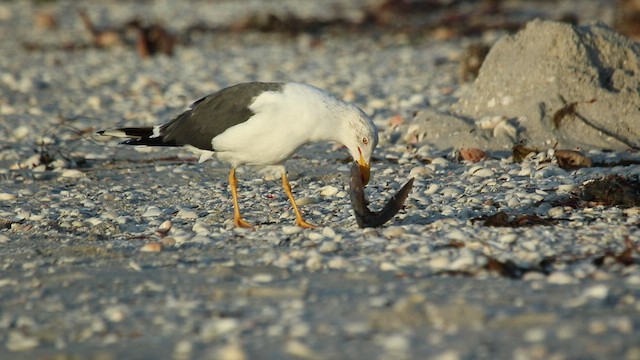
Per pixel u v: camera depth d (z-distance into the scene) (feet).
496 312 26.89
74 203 46.16
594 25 58.44
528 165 49.14
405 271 32.09
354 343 24.85
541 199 41.88
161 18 137.49
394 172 50.03
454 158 52.01
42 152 55.36
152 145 42.19
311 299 29.25
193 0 159.12
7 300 31.24
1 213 44.16
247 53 105.09
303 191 46.65
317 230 38.34
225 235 38.68
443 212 40.73
